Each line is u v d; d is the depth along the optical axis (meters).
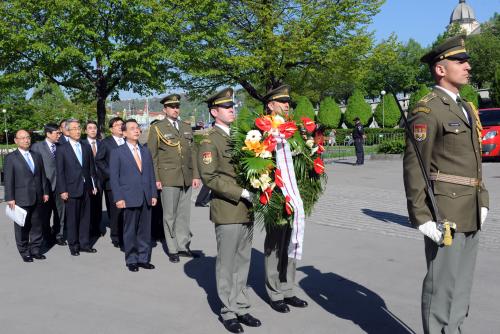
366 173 15.78
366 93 59.81
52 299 5.17
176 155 6.82
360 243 7.12
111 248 7.50
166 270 6.21
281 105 4.66
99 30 19.16
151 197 6.41
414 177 3.28
